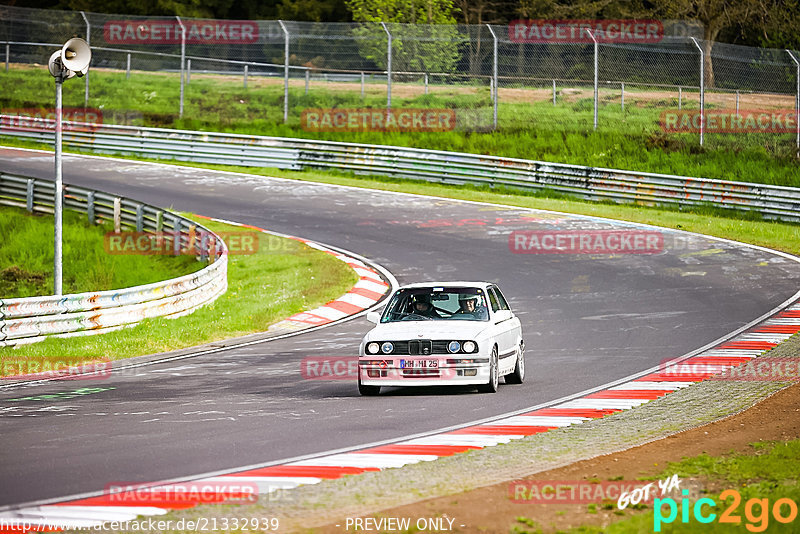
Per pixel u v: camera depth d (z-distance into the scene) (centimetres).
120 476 1773
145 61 13300
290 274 5356
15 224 6538
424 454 1942
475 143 8738
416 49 10631
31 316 3794
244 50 13700
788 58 11425
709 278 4944
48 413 2483
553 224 6444
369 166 8281
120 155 9119
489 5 13425
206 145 8794
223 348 3775
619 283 4881
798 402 2430
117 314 4075
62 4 14100
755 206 6725
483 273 5188
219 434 2169
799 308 4200
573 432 2161
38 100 10512
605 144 8481
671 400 2553
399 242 5994
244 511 1519
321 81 11306
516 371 2900
